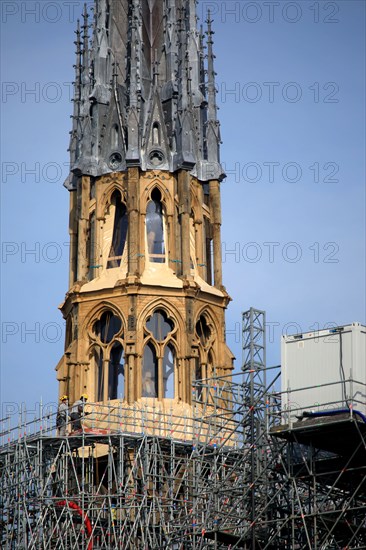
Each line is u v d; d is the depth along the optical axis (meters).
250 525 144.12
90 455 169.00
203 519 155.75
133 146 184.25
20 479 166.75
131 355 175.00
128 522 163.25
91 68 192.75
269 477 151.38
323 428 134.25
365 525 143.12
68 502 162.25
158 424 171.75
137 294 177.62
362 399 138.62
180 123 186.62
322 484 143.75
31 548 161.12
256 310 162.88
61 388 180.38
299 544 146.62
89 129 188.12
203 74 195.75
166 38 193.00
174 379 176.75
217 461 165.88
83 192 185.75
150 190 184.25
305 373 142.50
